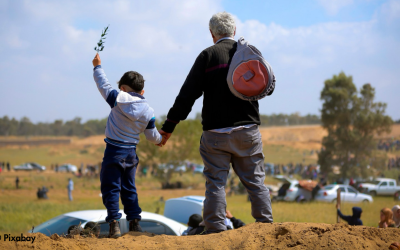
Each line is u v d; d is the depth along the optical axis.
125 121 4.66
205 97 4.85
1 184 55.94
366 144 60.19
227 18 5.03
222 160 4.82
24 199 40.66
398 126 150.38
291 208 28.64
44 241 3.81
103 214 8.80
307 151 136.12
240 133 4.72
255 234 4.18
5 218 22.00
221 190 4.81
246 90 4.56
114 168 4.66
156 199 42.66
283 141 159.00
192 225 7.51
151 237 4.53
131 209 4.93
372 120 59.53
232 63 4.64
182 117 4.84
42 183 60.44
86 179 68.94
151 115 4.80
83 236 4.65
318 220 20.78
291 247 3.77
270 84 4.59
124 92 4.72
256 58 4.57
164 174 62.47
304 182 35.59
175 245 4.16
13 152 154.50
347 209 28.33
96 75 4.88
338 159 61.88
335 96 60.56
